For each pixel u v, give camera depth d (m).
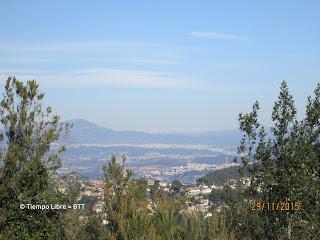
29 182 15.20
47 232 15.73
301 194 12.18
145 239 14.27
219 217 14.56
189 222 14.81
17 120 15.41
